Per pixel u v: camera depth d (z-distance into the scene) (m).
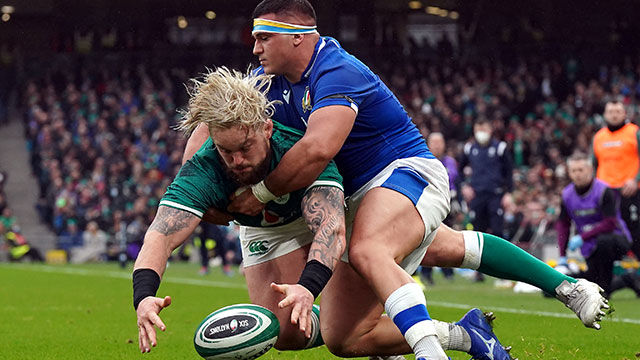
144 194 34.25
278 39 6.84
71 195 37.03
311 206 6.32
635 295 16.31
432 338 6.09
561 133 38.12
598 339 9.98
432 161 7.04
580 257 18.12
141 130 42.03
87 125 44.09
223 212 6.57
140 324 5.68
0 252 34.00
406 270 7.05
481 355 7.16
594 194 14.75
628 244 14.67
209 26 57.91
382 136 6.98
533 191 28.33
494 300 15.11
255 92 6.00
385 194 6.69
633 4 46.97
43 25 55.41
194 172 6.38
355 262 6.43
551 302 14.58
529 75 43.91
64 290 18.80
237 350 5.91
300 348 7.56
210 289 18.80
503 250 7.50
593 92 40.31
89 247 33.53
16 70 53.12
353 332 7.07
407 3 51.56
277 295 7.42
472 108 41.03
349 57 6.91
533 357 8.69
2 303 15.72
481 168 19.78
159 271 6.03
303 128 7.06
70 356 9.34
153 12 53.75
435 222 6.88
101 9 53.56
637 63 45.38
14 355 9.43
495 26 49.44
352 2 50.78
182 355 9.33
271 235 7.39
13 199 44.44
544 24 48.78
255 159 6.15
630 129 16.27
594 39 47.88
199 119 6.02
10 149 47.56
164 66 52.25
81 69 49.97
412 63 48.31
